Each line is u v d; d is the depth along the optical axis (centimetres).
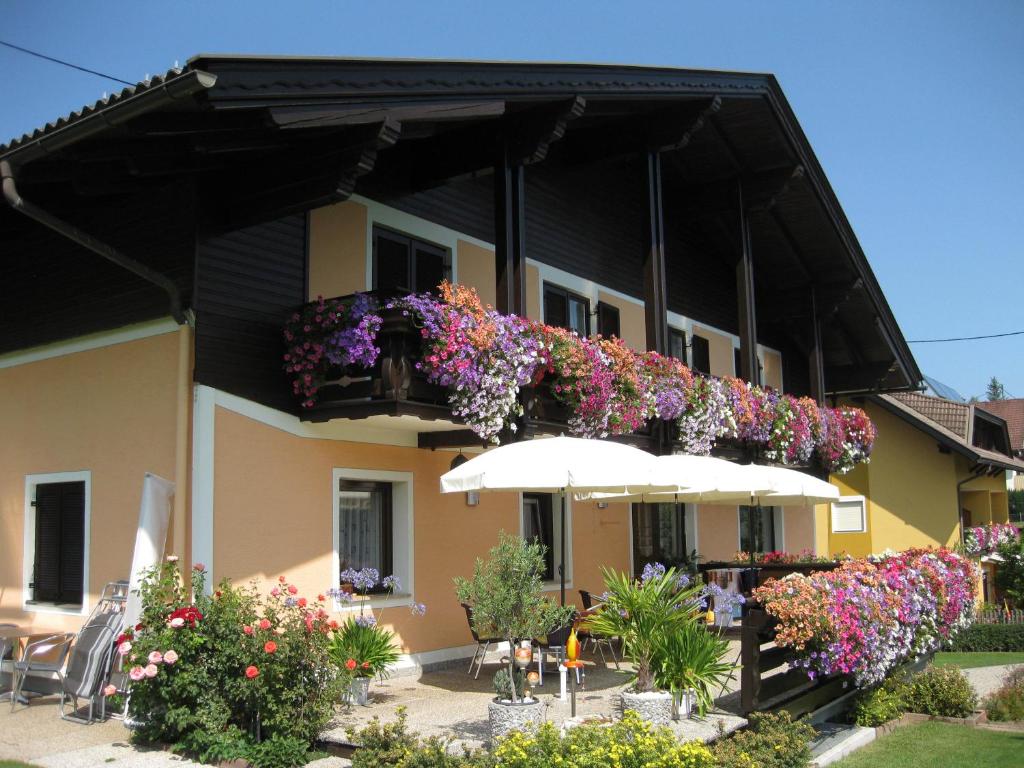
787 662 799
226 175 850
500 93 927
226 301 848
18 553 954
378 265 1051
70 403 920
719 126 1434
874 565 1028
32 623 926
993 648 1744
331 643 730
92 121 654
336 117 746
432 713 765
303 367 877
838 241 1720
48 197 876
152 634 676
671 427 1309
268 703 657
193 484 801
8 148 714
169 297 827
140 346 860
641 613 747
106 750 668
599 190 1478
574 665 705
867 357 2062
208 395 818
